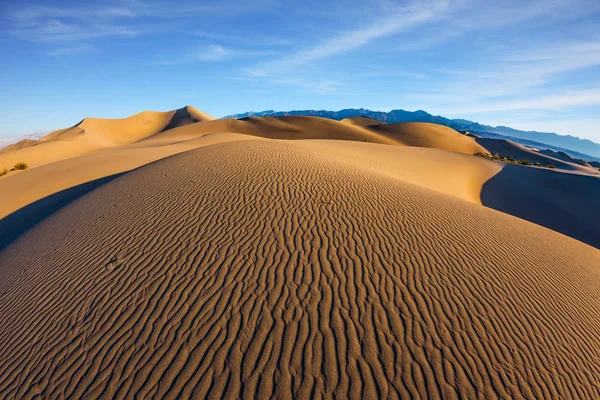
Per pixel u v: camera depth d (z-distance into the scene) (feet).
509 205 78.79
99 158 84.48
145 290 17.95
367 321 15.65
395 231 24.75
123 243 22.99
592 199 85.15
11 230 39.01
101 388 12.92
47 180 62.59
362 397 12.30
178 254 20.97
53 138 286.46
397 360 13.80
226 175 35.40
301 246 21.61
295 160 43.86
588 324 18.44
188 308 16.40
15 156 134.41
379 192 33.40
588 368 15.24
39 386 13.38
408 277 19.16
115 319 16.19
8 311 18.42
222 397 12.25
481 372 13.69
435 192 39.99
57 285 19.62
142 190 33.04
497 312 17.26
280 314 15.88
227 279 18.37
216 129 255.91
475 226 28.66
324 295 17.17
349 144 115.96
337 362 13.57
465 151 274.16
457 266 21.04
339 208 27.91
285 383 12.71
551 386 13.70
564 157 435.12
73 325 16.24
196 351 14.08
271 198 29.14
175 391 12.55
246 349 14.10
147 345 14.56
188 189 31.86
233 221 24.93
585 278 23.99
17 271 22.82
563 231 69.41
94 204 32.19
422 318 16.08
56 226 29.40
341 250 21.42
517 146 363.35
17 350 15.39
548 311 18.38
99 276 19.63
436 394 12.59
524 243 27.55
